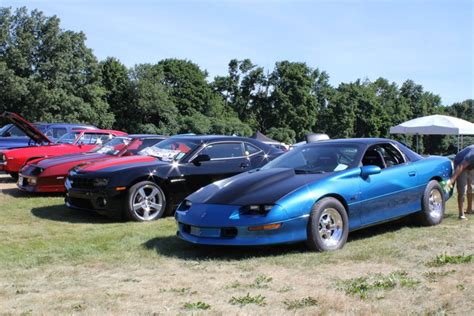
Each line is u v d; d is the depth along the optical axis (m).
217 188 5.93
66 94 60.41
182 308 3.69
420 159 7.09
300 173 6.10
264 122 91.81
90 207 7.92
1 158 12.36
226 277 4.61
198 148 8.52
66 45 60.53
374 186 6.14
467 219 7.65
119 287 4.31
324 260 5.11
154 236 6.63
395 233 6.51
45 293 4.18
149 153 8.97
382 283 4.12
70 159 10.10
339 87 102.94
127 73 73.88
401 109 108.25
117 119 73.00
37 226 7.46
